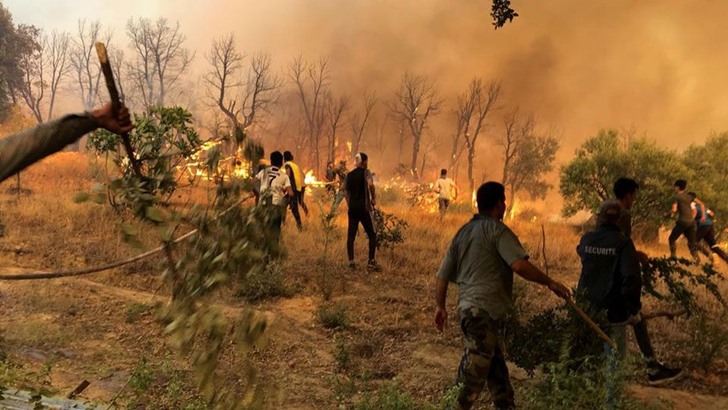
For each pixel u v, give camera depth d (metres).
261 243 2.55
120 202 2.87
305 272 8.52
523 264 4.23
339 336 6.19
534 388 4.50
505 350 4.86
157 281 7.70
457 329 6.87
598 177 20.14
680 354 6.34
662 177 19.77
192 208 2.51
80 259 8.40
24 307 6.41
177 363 5.23
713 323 7.11
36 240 9.12
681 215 13.38
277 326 2.77
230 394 2.68
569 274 10.62
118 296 7.03
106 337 5.87
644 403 4.69
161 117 10.12
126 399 4.52
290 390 4.95
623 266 4.74
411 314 7.23
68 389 4.64
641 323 5.53
